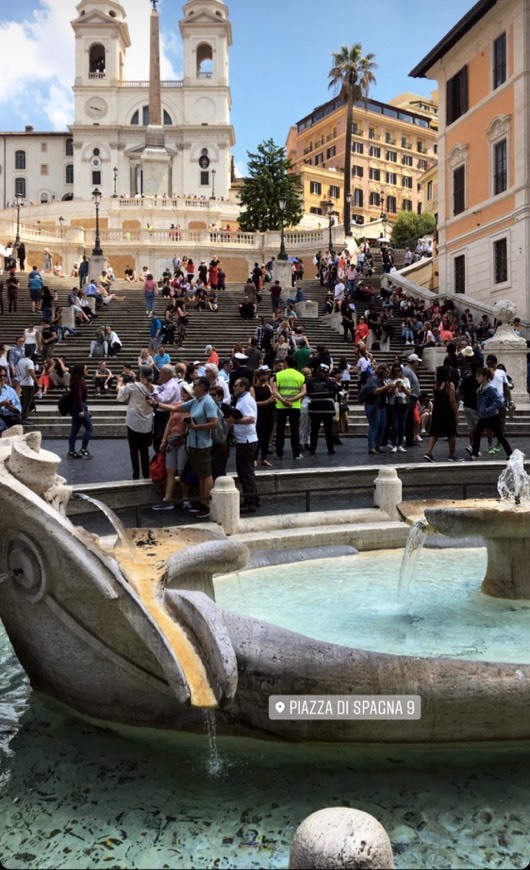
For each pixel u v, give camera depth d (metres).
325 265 37.25
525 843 3.21
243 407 9.29
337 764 3.73
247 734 3.73
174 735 3.88
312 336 25.77
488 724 3.66
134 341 25.12
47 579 3.79
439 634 5.28
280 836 3.24
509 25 28.11
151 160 64.81
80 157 83.06
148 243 48.72
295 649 3.68
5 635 5.56
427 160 104.06
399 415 14.04
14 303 27.38
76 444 15.16
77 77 83.12
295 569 7.32
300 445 14.20
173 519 8.68
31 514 3.66
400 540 8.34
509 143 28.50
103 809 3.43
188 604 3.84
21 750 3.89
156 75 66.81
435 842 3.21
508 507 6.16
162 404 9.73
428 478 10.52
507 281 28.86
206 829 3.29
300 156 107.31
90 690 4.03
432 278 36.06
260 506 9.55
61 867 3.08
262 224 56.41
